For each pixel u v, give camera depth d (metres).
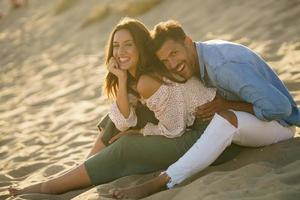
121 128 5.89
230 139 5.48
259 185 4.96
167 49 5.56
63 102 12.21
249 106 5.63
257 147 5.85
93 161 5.95
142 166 5.92
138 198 5.39
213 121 5.49
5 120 11.57
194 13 17.20
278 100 5.47
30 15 27.45
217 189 5.01
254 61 5.69
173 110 5.66
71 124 10.02
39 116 11.34
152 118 5.92
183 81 5.65
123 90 5.70
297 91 8.66
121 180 5.85
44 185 6.04
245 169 5.30
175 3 18.98
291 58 10.84
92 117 10.24
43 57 18.66
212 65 5.58
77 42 19.31
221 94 5.76
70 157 7.71
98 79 13.48
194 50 5.68
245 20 14.73
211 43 5.75
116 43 5.68
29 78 16.03
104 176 5.95
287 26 13.24
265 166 5.32
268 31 13.33
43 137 9.45
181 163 5.43
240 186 5.01
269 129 5.70
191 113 5.72
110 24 19.83
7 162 8.20
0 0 34.19
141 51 5.62
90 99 11.84
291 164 5.30
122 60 5.66
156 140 5.83
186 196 5.07
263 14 14.61
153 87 5.55
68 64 16.48
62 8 25.09
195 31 15.48
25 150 8.75
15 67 18.27
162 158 5.82
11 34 24.61
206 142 5.43
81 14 22.91
